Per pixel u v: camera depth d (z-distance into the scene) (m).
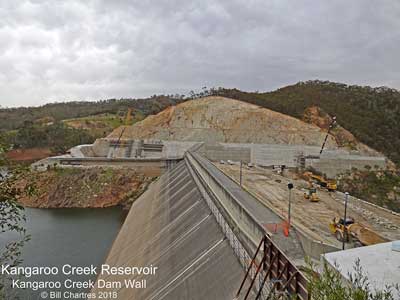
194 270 19.55
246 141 87.25
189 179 42.75
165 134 93.69
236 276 15.84
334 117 88.50
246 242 17.56
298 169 59.41
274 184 40.47
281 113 102.94
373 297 5.84
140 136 95.75
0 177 6.98
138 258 27.20
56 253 38.12
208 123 98.12
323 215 25.80
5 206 6.96
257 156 71.31
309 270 6.52
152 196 49.09
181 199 36.00
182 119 100.62
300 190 37.03
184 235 25.56
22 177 7.36
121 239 37.19
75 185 66.44
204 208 28.20
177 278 19.95
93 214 58.41
